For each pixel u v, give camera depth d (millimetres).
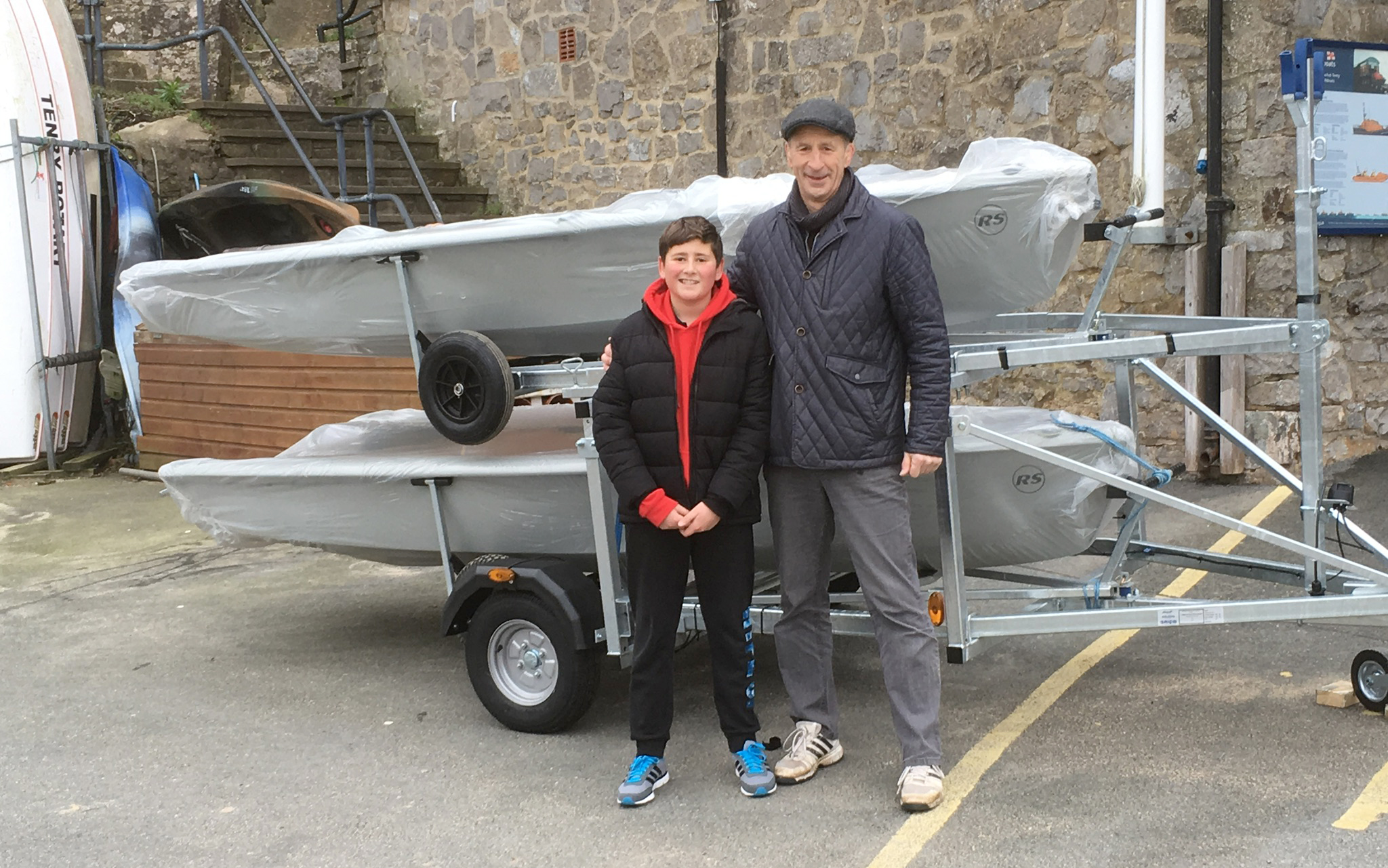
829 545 3266
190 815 3307
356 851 3055
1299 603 3207
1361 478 5824
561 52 9258
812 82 7703
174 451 8281
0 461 8688
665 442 3098
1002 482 3471
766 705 3893
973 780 3240
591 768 3496
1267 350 3354
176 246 9102
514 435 4602
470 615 3898
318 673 4484
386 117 10211
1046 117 6637
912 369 3035
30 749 3822
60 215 8609
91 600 5617
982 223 3414
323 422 7402
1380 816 2885
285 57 11680
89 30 10570
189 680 4457
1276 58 5820
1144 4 5859
